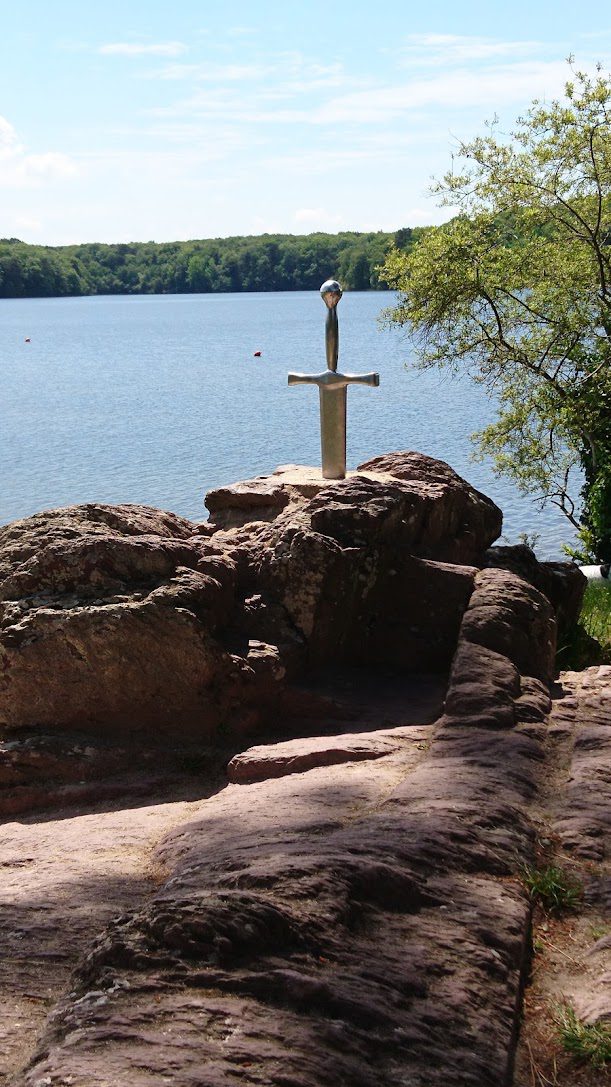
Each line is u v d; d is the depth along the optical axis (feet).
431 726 16.07
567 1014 8.80
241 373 271.49
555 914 10.58
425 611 19.75
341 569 18.75
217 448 136.77
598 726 15.30
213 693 16.78
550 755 14.43
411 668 19.47
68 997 8.17
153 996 7.97
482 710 15.53
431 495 21.79
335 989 8.16
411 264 60.03
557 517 87.76
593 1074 8.28
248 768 15.16
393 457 24.95
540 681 17.38
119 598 16.96
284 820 12.13
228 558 18.84
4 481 116.37
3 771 15.99
